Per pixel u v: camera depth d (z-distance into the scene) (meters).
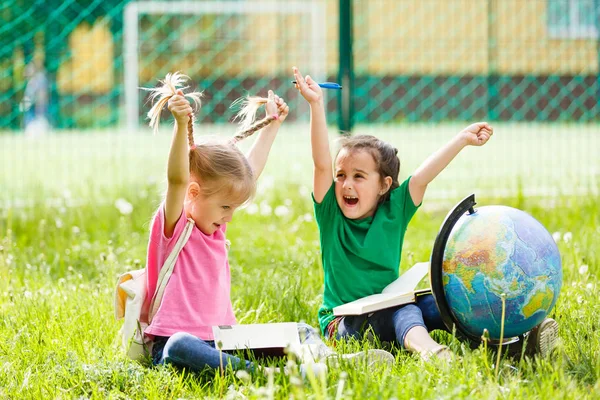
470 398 4.93
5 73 26.14
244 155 6.50
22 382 5.75
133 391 5.56
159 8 36.25
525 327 5.94
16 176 18.70
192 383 5.64
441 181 16.34
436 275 6.05
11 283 8.55
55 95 32.56
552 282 5.90
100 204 12.95
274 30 36.34
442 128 30.92
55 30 29.00
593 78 28.70
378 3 31.83
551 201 13.22
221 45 36.25
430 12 31.91
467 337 6.21
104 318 7.31
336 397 4.84
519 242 5.88
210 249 6.43
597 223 11.52
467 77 32.38
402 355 6.03
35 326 7.02
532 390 5.21
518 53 30.06
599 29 22.47
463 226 6.05
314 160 7.09
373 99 33.38
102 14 32.56
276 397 5.12
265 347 6.07
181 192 6.09
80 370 5.79
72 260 10.01
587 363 5.73
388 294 6.50
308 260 9.32
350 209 7.05
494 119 30.03
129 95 35.47
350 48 13.24
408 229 11.76
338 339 6.72
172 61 36.19
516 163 20.08
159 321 6.15
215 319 6.36
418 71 32.34
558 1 24.73
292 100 35.47
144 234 11.61
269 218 12.66
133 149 25.70
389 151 7.18
